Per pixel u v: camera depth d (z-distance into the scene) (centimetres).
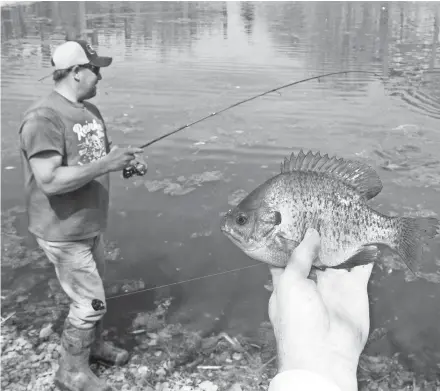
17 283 497
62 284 367
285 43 1503
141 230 571
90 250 369
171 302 468
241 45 1480
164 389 375
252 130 831
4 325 446
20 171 724
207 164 713
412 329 427
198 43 1524
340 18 1953
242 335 426
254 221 215
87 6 2353
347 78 1129
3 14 2059
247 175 676
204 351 411
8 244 551
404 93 1027
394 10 2106
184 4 2444
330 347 135
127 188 667
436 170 677
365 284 184
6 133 845
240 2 2498
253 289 483
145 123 869
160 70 1210
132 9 2270
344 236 214
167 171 699
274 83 1092
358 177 218
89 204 356
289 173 217
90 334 371
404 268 504
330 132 820
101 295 371
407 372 383
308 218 212
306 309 142
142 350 416
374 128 830
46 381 385
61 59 341
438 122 864
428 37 1546
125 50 1437
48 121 334
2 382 384
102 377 389
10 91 1063
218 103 970
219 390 373
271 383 117
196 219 589
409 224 219
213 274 503
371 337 420
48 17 2009
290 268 156
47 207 351
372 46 1438
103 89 1069
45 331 437
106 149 394
